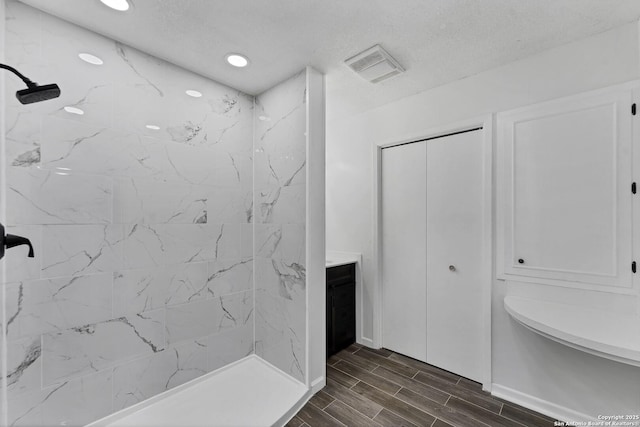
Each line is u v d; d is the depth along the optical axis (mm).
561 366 1711
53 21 1481
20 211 1373
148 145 1825
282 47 1791
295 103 2094
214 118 2184
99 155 1623
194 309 2043
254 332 2432
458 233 2246
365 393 2010
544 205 1788
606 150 1594
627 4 1406
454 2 1415
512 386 1905
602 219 1601
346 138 2963
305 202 2008
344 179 2975
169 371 1904
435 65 1992
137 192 1773
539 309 1660
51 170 1464
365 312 2795
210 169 2152
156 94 1871
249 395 1923
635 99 1517
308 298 1986
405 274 2566
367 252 2777
